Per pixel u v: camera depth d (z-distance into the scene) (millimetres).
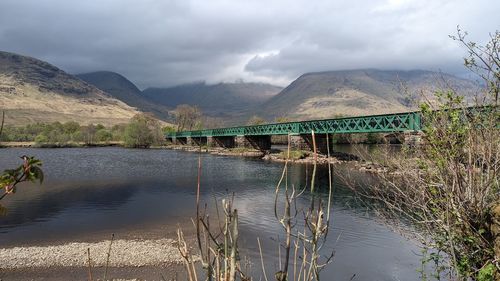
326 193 27484
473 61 5277
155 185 33531
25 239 17453
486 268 4965
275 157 59469
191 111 138000
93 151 87000
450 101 5414
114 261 14461
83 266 14047
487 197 5430
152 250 15609
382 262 14000
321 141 55812
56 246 16266
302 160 51656
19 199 27047
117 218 21375
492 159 5422
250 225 19078
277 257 13906
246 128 75938
